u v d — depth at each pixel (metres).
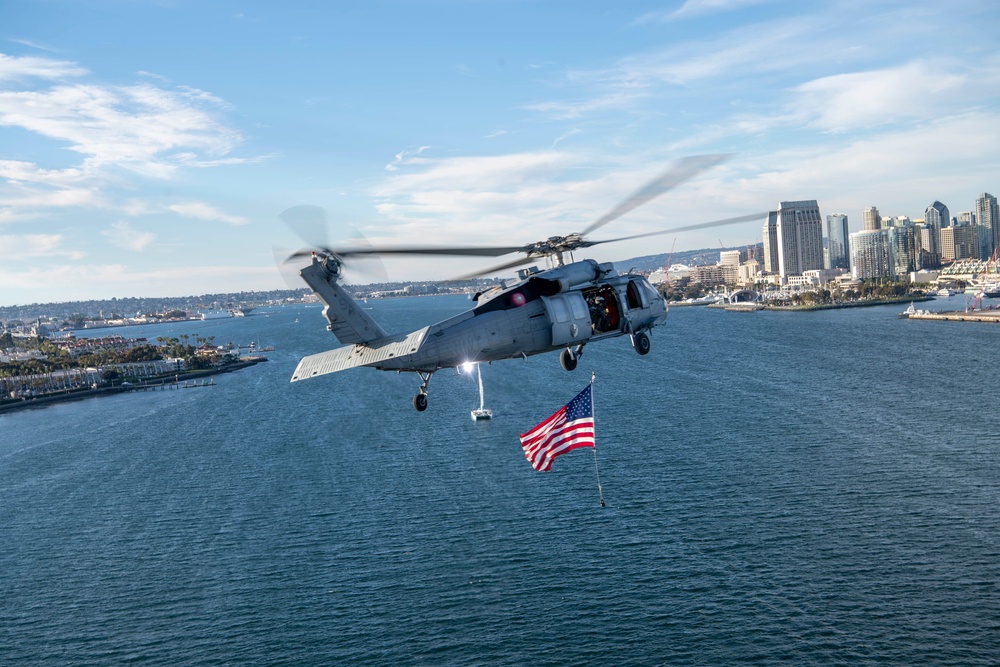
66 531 104.25
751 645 66.31
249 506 109.44
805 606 71.94
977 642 65.31
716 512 95.19
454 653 67.69
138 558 93.00
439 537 92.12
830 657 64.25
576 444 56.56
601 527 92.19
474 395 191.12
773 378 196.25
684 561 81.88
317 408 191.38
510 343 40.84
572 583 78.44
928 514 91.69
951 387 173.75
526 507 100.38
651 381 198.75
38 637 75.38
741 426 140.12
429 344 39.38
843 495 99.38
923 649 64.69
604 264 44.03
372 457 132.12
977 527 87.31
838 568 78.88
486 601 75.88
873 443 124.00
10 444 174.12
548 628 70.56
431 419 163.50
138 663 69.88
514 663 65.75
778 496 99.94
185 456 145.38
